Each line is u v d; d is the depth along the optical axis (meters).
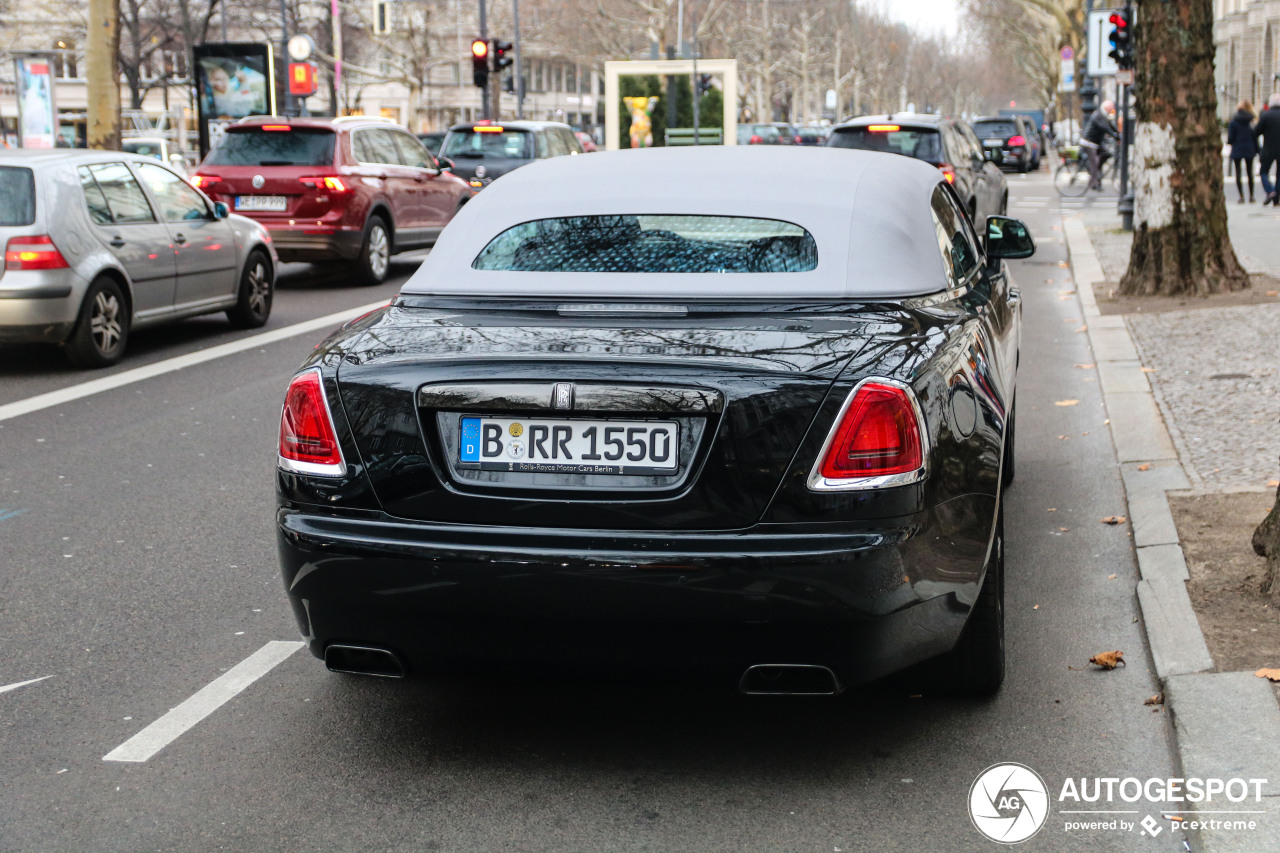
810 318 3.82
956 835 3.41
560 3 78.62
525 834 3.43
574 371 3.46
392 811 3.56
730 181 4.55
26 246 10.05
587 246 4.30
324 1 66.31
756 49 93.00
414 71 68.50
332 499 3.59
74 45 62.59
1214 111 13.33
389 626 3.54
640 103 47.28
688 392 3.41
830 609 3.34
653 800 3.61
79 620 5.06
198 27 63.91
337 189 16.06
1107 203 28.11
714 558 3.34
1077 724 4.05
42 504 6.74
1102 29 22.23
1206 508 6.04
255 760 3.87
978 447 3.81
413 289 4.27
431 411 3.55
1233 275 13.41
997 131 45.91
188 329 12.81
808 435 3.38
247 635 4.89
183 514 6.55
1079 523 6.18
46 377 10.25
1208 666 4.24
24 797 3.65
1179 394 8.75
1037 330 12.33
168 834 3.45
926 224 4.56
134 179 11.34
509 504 3.47
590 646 3.44
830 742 3.95
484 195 4.72
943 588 3.58
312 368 3.72
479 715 4.18
